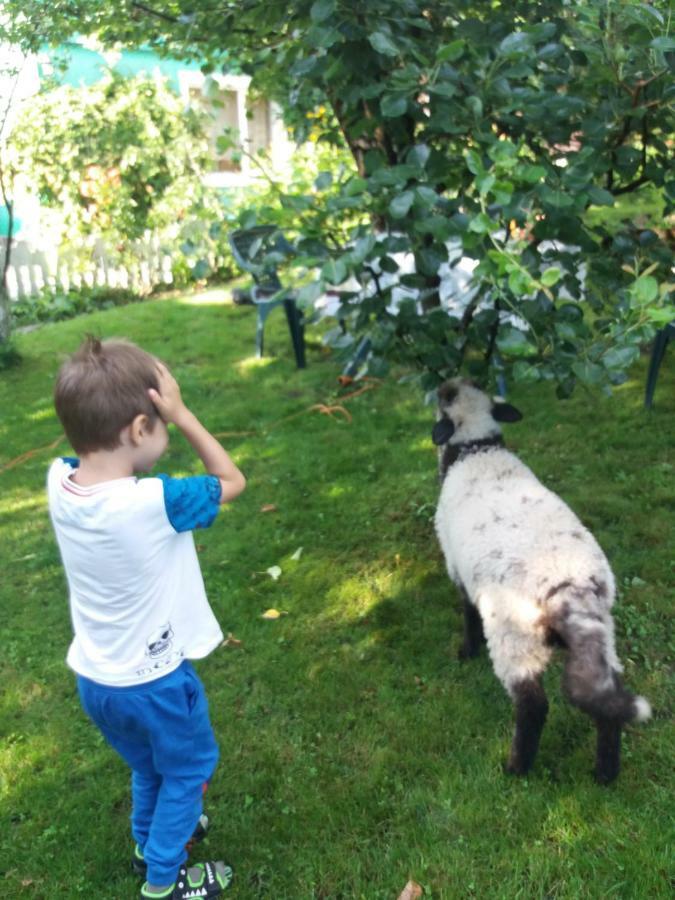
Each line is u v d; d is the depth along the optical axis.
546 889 2.52
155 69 12.17
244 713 3.35
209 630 2.29
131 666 2.12
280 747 3.15
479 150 3.34
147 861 2.37
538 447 5.39
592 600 2.62
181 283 11.71
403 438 5.75
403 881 2.56
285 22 3.73
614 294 3.35
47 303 10.49
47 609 4.14
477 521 3.02
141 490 2.02
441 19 3.70
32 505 5.23
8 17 6.16
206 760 2.37
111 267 11.32
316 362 7.48
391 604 4.01
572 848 2.62
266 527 4.75
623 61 3.14
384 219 3.37
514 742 2.88
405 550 4.45
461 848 2.66
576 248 4.40
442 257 3.16
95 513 1.97
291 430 6.04
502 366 4.31
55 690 3.55
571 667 2.51
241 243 6.89
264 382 7.04
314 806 2.86
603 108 3.34
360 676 3.51
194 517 2.07
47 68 11.01
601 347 2.90
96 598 2.08
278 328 8.55
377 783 2.95
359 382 6.75
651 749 3.00
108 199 11.53
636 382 6.25
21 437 6.23
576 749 3.04
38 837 2.81
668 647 3.55
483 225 2.58
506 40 3.02
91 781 3.03
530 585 2.69
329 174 3.07
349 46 3.34
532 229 3.21
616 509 4.57
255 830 2.79
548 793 2.85
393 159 4.07
